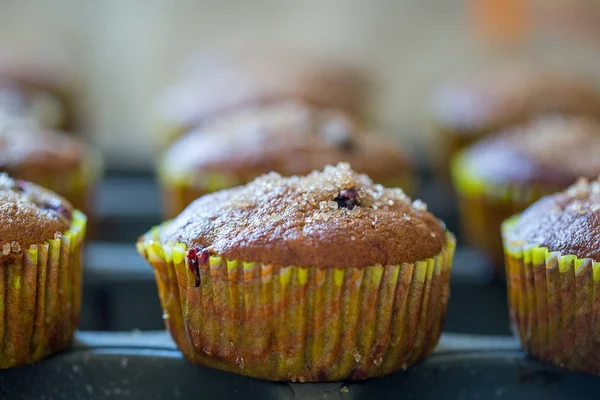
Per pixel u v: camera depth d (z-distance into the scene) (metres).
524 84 0.52
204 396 0.30
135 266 0.38
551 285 0.30
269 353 0.29
